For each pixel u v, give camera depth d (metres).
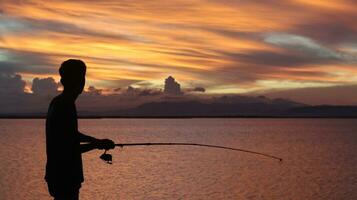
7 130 155.88
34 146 68.56
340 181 33.53
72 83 5.41
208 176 35.12
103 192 27.41
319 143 81.94
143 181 31.83
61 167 5.33
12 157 50.28
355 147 71.56
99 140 5.78
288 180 33.81
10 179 32.06
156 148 66.56
